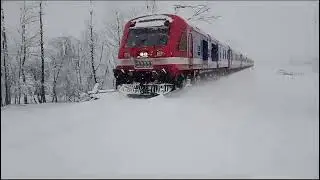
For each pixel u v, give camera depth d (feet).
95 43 107.34
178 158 15.69
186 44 41.75
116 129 20.44
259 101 30.42
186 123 21.47
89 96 41.04
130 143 17.89
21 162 16.20
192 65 44.47
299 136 18.63
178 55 39.50
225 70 76.02
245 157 15.67
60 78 108.17
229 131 19.65
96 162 15.65
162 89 37.86
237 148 16.83
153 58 38.91
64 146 17.94
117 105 28.86
